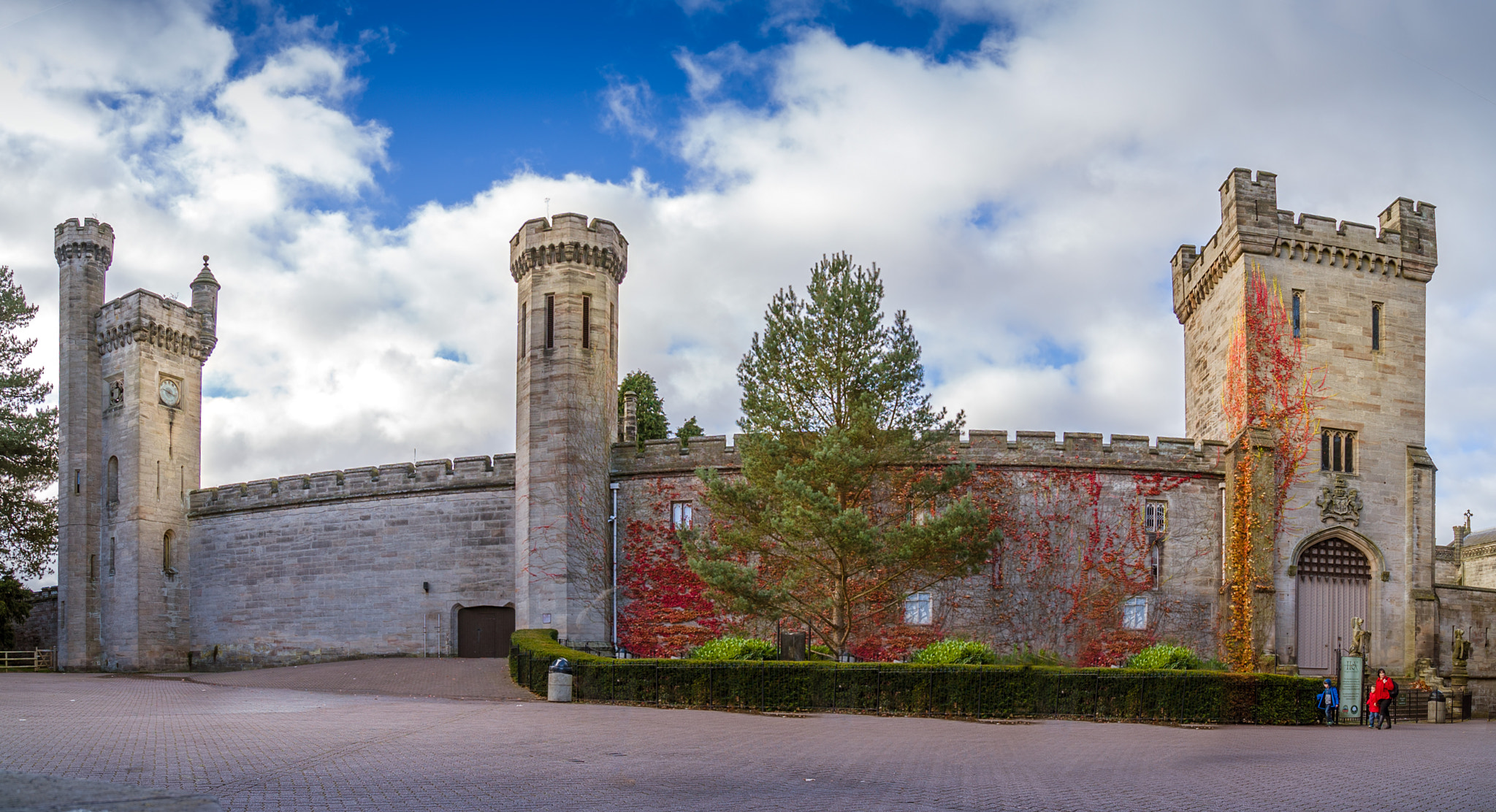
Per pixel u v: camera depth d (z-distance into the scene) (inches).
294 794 513.0
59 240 2303.2
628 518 1713.8
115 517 2171.5
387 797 517.3
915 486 1396.4
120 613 2111.2
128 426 2165.4
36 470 2418.8
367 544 1893.5
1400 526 1739.7
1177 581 1665.8
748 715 1048.8
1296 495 1700.3
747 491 1386.6
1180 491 1689.2
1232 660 1627.7
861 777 644.7
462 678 1389.0
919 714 1111.6
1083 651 1624.0
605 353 1713.8
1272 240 1754.4
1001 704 1122.0
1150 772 719.7
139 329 2161.7
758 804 543.8
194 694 1206.3
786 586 1333.7
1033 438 1674.5
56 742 670.5
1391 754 892.6
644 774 618.8
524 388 1700.3
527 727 836.0
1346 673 1275.8
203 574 2121.1
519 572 1681.8
